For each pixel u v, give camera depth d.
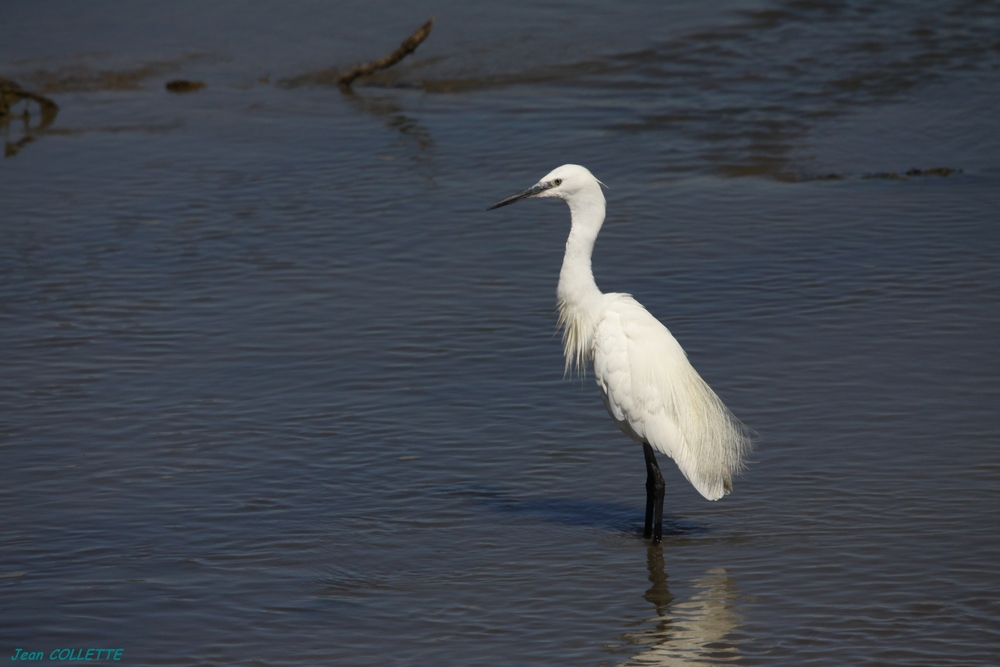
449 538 9.89
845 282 15.24
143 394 12.85
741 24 28.78
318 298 15.61
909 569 8.99
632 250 16.78
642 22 29.31
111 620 8.63
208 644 8.31
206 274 16.47
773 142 21.50
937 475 10.46
